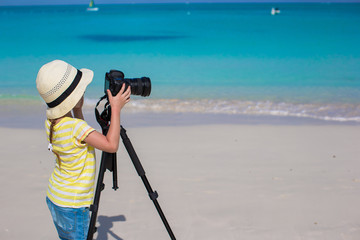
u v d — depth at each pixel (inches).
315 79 558.6
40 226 137.2
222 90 475.2
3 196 160.6
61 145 82.8
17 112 335.6
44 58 775.1
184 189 169.3
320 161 206.1
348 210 148.6
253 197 160.9
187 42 1039.6
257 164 201.3
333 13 2593.5
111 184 176.4
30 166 196.2
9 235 130.6
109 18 2113.7
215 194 163.9
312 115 333.1
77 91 82.2
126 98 83.6
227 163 202.8
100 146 81.5
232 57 815.1
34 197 160.4
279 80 553.6
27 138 247.3
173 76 592.1
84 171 85.4
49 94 80.7
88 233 86.4
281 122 306.7
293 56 818.2
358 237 129.3
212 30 1360.7
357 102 395.9
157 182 177.3
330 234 131.3
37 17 2236.7
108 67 681.6
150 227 137.5
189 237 130.3
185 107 364.2
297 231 133.6
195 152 221.5
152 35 1206.3
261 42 1039.0
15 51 871.7
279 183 175.5
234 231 134.0
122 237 130.3
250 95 440.5
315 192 165.5
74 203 84.7
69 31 1322.6
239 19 1951.3
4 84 502.0
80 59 770.8
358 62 730.2
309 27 1433.3
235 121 309.6
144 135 258.5
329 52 864.3
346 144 237.5
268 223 139.3
